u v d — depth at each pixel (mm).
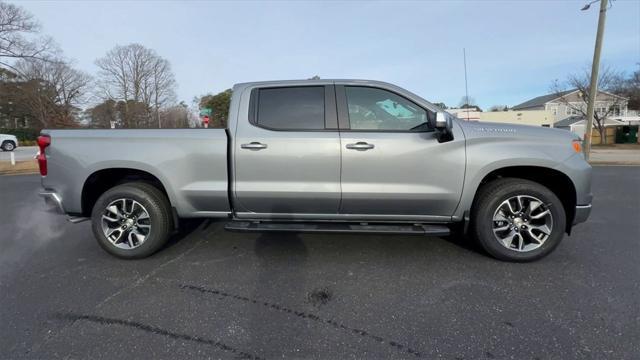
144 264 3533
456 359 2078
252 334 2334
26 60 27094
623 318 2475
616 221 5102
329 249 3914
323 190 3387
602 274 3217
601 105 35000
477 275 3213
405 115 3408
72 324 2457
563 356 2088
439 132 3307
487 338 2270
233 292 2922
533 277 3164
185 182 3492
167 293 2910
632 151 22797
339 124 3414
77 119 50500
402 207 3430
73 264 3557
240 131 3439
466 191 3338
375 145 3316
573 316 2512
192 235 4441
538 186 3342
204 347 2205
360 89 3467
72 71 49625
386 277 3189
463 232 3502
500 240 3451
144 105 53531
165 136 3480
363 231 3355
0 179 10938
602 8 12609
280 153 3375
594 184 8820
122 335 2330
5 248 4078
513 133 3369
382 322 2465
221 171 3457
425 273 3268
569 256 3672
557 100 49094
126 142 3506
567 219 3525
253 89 3555
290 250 3891
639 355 2080
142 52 53188
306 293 2896
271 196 3438
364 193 3359
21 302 2766
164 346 2215
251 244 4098
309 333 2342
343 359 2084
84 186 3576
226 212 3586
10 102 45156
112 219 3625
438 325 2424
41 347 2199
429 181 3338
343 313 2586
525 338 2264
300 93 3498
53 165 3559
